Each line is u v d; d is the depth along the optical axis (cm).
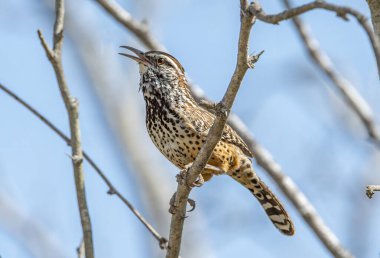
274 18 716
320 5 685
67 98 909
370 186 737
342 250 1062
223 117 808
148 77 1168
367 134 1197
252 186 1210
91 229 873
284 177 1134
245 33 740
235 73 774
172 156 1138
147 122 1164
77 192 886
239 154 1139
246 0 736
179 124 1102
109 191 938
